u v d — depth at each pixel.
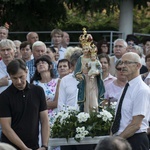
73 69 16.53
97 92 14.83
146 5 27.66
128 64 13.55
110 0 26.06
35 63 16.81
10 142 13.12
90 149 14.84
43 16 27.81
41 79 16.77
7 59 16.80
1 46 16.77
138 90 13.52
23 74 13.09
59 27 28.27
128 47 20.19
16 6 27.28
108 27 28.70
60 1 26.47
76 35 27.58
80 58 14.69
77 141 14.58
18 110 13.13
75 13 28.50
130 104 13.58
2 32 22.12
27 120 13.17
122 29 26.88
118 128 13.75
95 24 28.72
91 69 14.56
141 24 31.20
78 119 14.60
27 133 13.17
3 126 13.12
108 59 17.38
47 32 26.50
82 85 14.77
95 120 14.66
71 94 16.06
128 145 8.95
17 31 27.73
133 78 13.64
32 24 27.58
